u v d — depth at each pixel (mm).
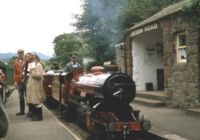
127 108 10844
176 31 16484
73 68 15898
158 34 23031
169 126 11828
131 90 10680
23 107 15953
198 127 11570
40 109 14406
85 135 11844
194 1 14367
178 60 16703
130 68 23094
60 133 11625
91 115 11008
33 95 14305
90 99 11805
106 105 10820
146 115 14375
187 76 15742
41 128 12531
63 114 16141
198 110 13984
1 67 22812
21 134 11484
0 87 17328
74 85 13836
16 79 15758
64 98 15109
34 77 14305
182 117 13625
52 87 19031
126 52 23547
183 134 10547
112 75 10562
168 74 17297
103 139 11102
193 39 15195
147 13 27672
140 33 20672
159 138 10383
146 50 23141
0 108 4391
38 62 14617
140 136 11164
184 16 15641
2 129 4320
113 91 10484
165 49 17562
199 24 14711
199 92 15094
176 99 16625
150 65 23141
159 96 18125
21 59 15836
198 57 15047
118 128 10133
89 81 11938
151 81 23156
